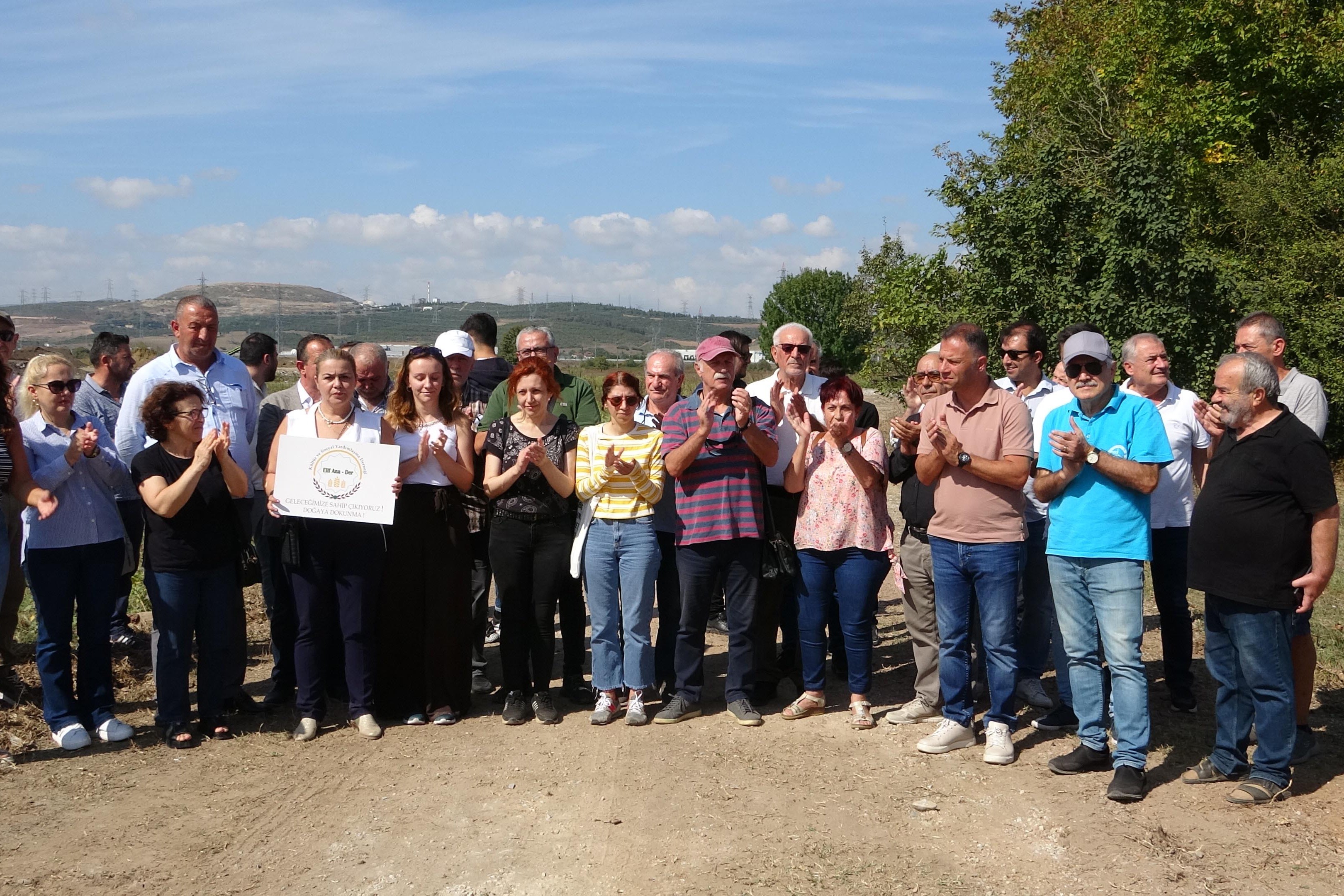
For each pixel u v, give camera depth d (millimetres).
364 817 4805
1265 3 21938
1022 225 17141
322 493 5734
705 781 5145
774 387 6316
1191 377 16250
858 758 5422
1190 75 24188
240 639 6301
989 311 17594
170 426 5602
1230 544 4645
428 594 6098
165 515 5520
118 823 4750
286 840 4566
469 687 6309
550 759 5512
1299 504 4535
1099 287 16484
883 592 9852
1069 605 5062
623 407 5883
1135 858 4164
